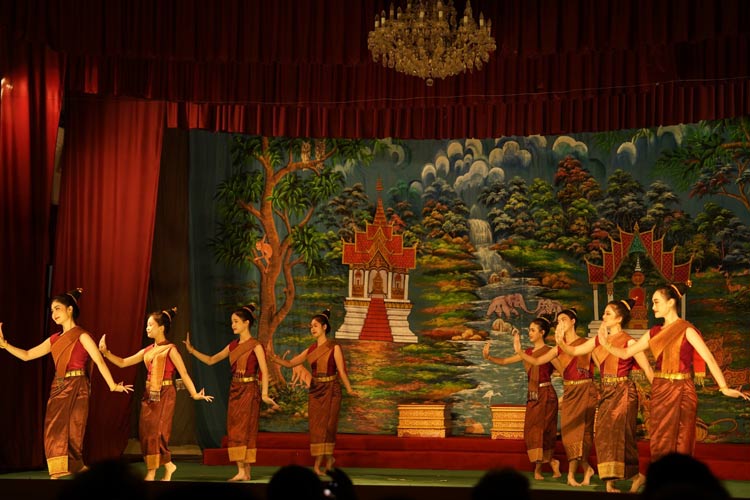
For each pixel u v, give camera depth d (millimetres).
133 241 8672
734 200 9375
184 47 7871
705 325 9312
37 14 7484
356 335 9859
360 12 7984
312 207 10031
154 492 6117
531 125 9047
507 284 9828
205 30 7914
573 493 5648
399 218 10039
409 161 10047
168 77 8453
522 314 9758
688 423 6270
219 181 9906
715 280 9336
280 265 9922
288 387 9781
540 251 9812
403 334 9867
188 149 9867
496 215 9938
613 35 7496
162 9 7871
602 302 9625
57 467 6730
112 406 8469
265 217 9953
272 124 9172
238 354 7504
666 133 9641
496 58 8250
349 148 10086
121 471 2328
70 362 6883
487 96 8570
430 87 8656
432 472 8305
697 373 6348
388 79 8711
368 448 9008
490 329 9797
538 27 7715
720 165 9445
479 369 9750
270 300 9859
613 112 8820
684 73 8000
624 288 9570
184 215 9805
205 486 2096
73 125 8609
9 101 7859
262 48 7973
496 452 8820
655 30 7422
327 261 9977
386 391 9773
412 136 9250
